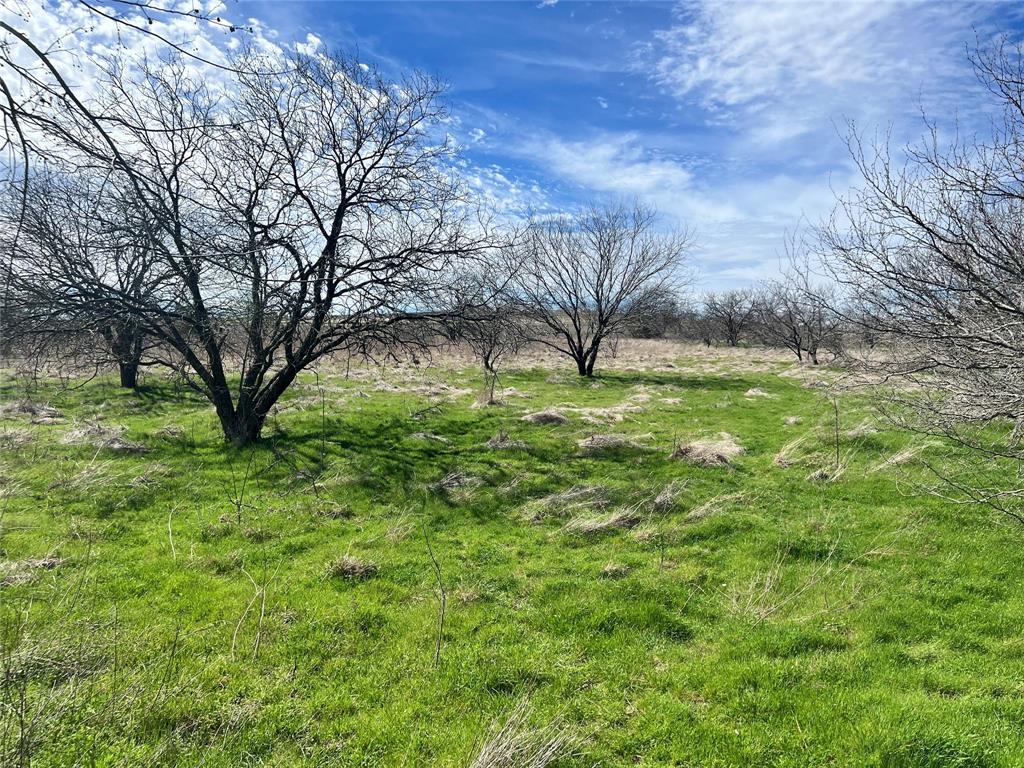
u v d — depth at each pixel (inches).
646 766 160.2
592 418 626.2
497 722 176.4
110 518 330.0
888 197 249.1
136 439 497.7
